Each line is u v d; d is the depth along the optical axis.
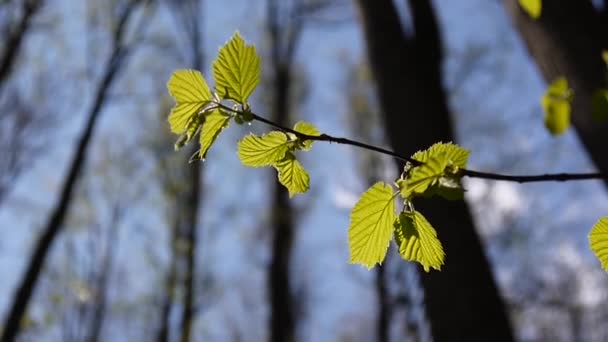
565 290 9.07
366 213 0.84
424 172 0.79
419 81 2.68
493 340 2.07
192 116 0.81
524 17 1.87
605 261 0.85
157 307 11.04
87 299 10.59
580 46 1.68
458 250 2.15
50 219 8.25
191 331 10.10
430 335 2.19
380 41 2.83
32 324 8.00
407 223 0.84
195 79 0.81
